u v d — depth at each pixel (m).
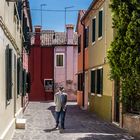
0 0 11.08
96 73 25.53
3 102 12.14
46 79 46.75
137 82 14.37
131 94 14.75
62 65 46.69
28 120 22.61
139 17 14.30
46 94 46.59
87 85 31.42
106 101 21.83
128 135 16.17
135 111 17.09
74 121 21.98
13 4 16.64
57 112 18.41
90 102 28.50
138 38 14.23
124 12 14.62
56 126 18.52
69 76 46.47
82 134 16.44
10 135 14.40
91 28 28.19
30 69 46.50
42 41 47.28
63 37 47.53
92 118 23.91
